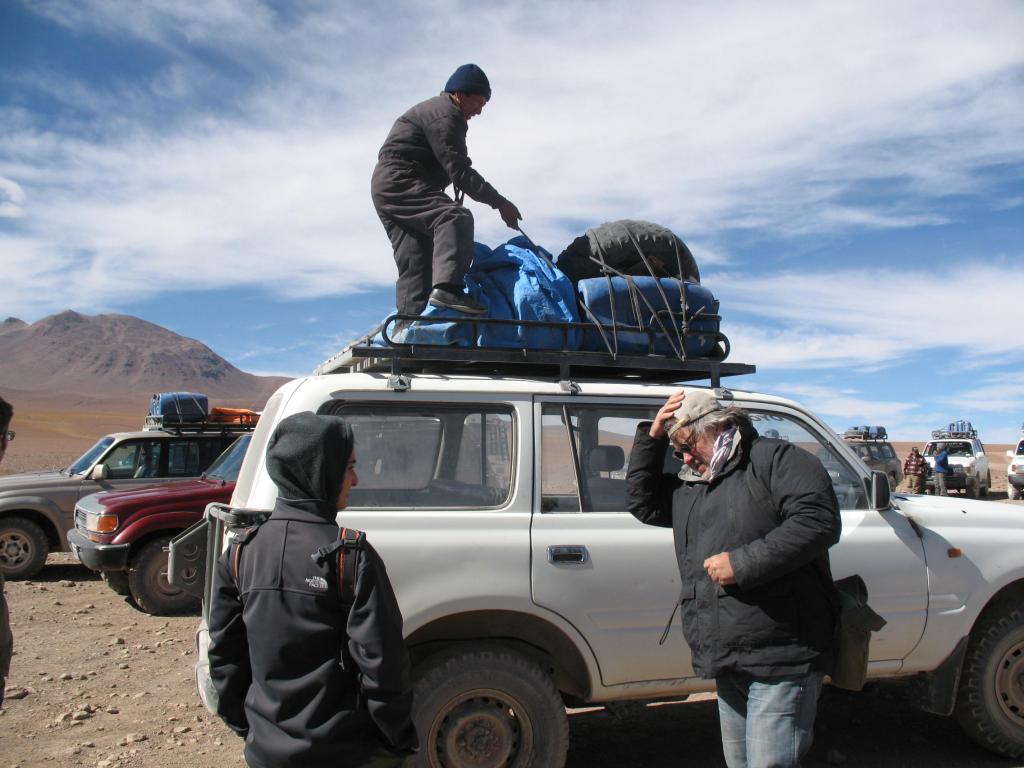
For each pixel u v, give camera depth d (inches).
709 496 126.3
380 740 94.8
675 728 209.0
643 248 194.2
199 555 187.6
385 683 91.4
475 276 191.0
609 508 166.9
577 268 195.0
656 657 163.3
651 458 138.3
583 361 177.6
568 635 159.0
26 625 327.6
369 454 158.9
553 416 169.0
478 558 155.3
